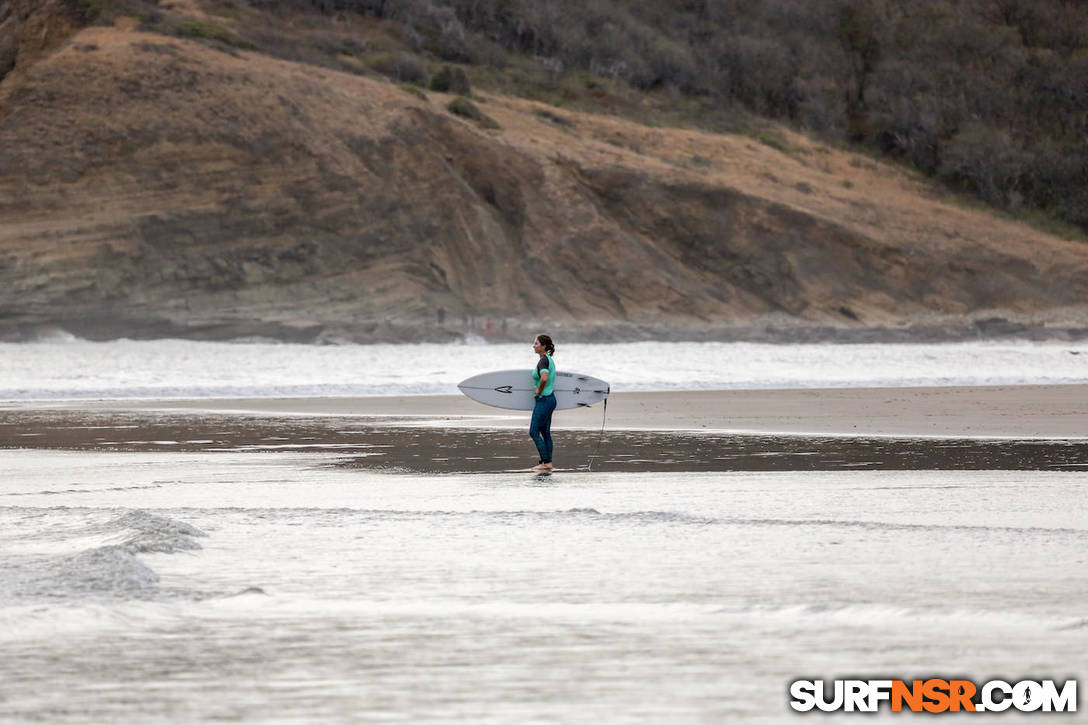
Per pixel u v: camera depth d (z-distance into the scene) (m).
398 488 48.44
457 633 23.53
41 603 25.91
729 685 20.03
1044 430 77.75
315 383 122.12
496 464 58.41
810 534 35.06
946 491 46.53
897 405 100.88
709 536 34.81
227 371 147.50
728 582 28.14
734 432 76.12
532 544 33.56
